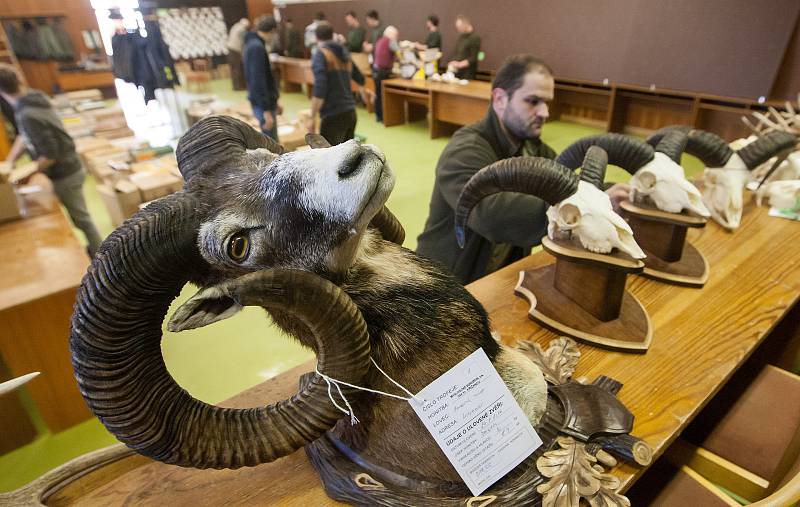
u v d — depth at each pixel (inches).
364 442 31.0
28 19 125.6
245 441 24.4
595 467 31.8
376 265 28.7
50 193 98.3
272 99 140.3
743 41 154.4
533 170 40.7
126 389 21.5
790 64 148.4
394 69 240.5
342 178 23.3
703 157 63.9
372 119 256.1
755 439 52.6
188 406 23.8
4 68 86.7
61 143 94.7
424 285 28.8
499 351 33.1
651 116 195.3
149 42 145.3
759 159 61.6
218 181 24.7
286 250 24.5
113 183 127.5
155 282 21.2
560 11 200.1
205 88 193.8
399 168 178.9
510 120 65.5
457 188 62.2
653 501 45.5
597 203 41.8
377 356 27.6
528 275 54.2
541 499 29.9
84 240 125.6
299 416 25.1
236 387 84.0
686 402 39.7
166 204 22.7
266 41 140.1
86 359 20.8
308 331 27.5
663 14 170.6
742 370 61.4
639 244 58.1
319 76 132.6
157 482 34.2
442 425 28.1
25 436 74.6
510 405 29.9
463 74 230.4
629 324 47.2
